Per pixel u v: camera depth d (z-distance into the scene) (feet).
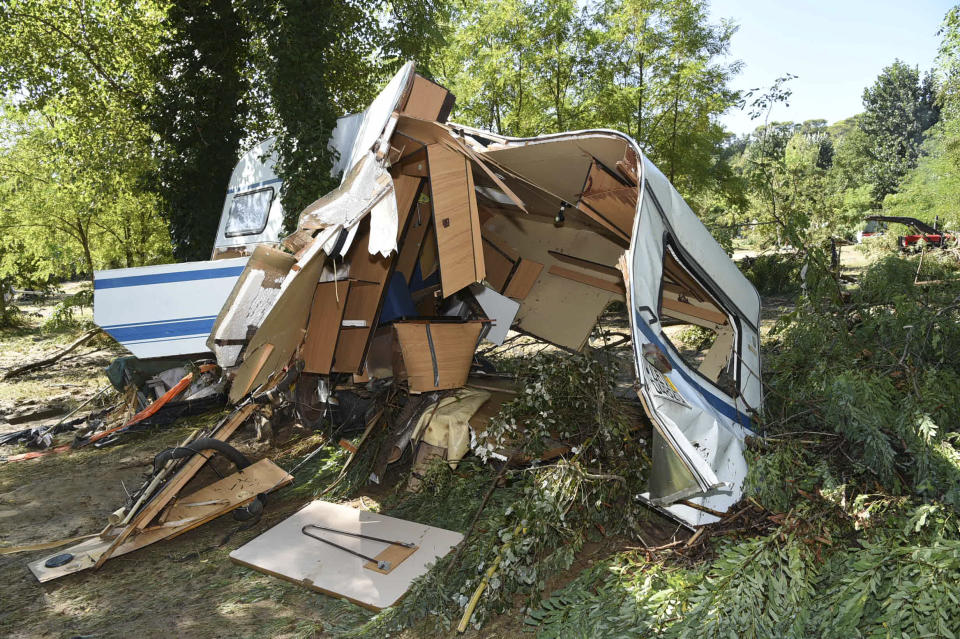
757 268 49.03
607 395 15.16
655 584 9.84
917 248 22.40
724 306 15.47
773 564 9.76
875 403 12.89
